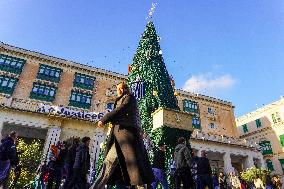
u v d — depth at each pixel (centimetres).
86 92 2923
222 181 1498
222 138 3059
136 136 290
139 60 842
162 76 786
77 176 580
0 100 2192
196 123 3403
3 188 607
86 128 2364
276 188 1367
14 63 2717
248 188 1967
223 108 3753
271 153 3562
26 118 2189
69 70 2973
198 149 2775
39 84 2736
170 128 636
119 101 327
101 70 3138
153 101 728
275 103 3697
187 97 3556
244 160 3123
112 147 288
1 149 612
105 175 271
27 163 1789
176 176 569
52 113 2261
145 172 275
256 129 3884
